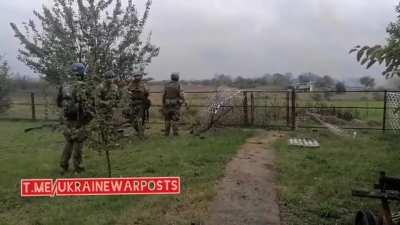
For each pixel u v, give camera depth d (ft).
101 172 25.08
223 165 26.09
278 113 46.39
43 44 39.47
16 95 65.72
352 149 32.12
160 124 48.98
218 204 19.08
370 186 21.66
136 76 37.37
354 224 16.44
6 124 54.29
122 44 39.29
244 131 41.70
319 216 18.03
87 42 36.86
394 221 14.84
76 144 24.77
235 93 46.52
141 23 40.70
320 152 30.63
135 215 17.75
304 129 43.86
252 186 21.67
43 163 28.04
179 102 39.81
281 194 20.39
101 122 20.88
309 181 22.67
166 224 16.89
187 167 25.81
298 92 48.60
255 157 28.60
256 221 17.21
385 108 41.27
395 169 25.25
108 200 19.71
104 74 25.04
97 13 38.22
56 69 36.91
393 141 35.68
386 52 9.43
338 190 20.99
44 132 44.04
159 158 28.63
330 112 52.65
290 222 17.34
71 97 23.84
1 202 19.85
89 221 17.07
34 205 19.45
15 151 33.19
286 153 30.19
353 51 9.87
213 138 36.96
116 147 21.77
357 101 56.49
